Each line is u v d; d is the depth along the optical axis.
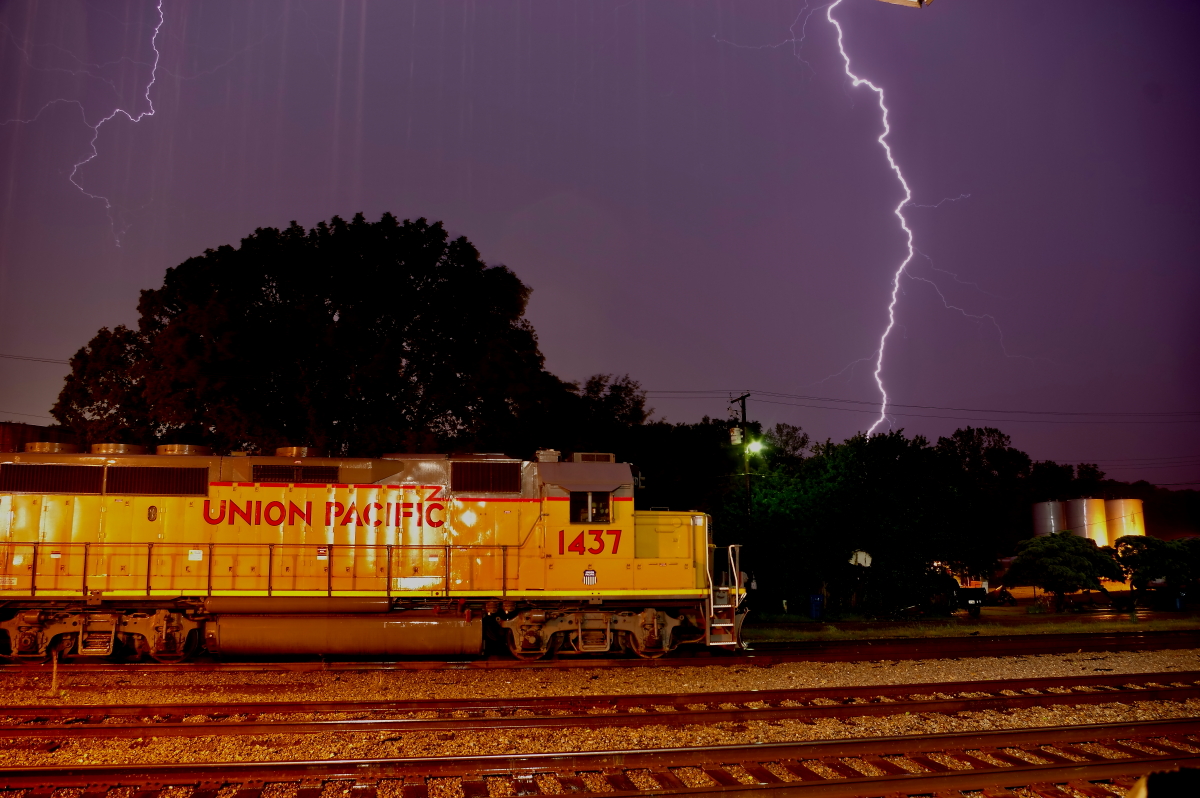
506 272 27.06
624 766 8.50
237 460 15.56
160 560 15.04
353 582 15.32
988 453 70.75
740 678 13.77
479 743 9.46
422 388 25.94
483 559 15.55
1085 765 8.34
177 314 26.00
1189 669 14.84
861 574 30.03
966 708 11.04
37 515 14.98
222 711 10.61
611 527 15.80
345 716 10.47
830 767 8.66
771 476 32.62
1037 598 36.66
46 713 10.35
